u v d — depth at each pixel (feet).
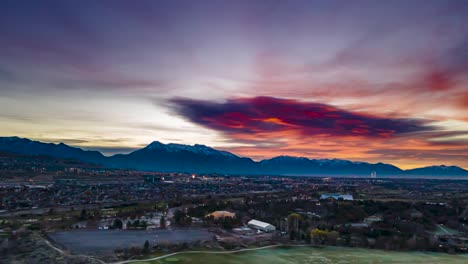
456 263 510.99
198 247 533.14
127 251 492.95
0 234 543.39
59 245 511.81
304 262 491.31
